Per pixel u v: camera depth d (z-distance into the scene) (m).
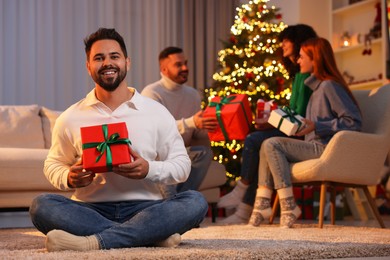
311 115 4.21
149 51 7.57
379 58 7.05
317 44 4.21
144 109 2.57
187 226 2.46
